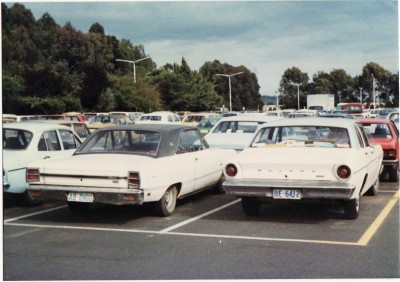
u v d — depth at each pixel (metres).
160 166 7.62
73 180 7.42
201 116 29.55
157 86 61.94
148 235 6.93
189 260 5.75
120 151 8.09
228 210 8.66
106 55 74.31
